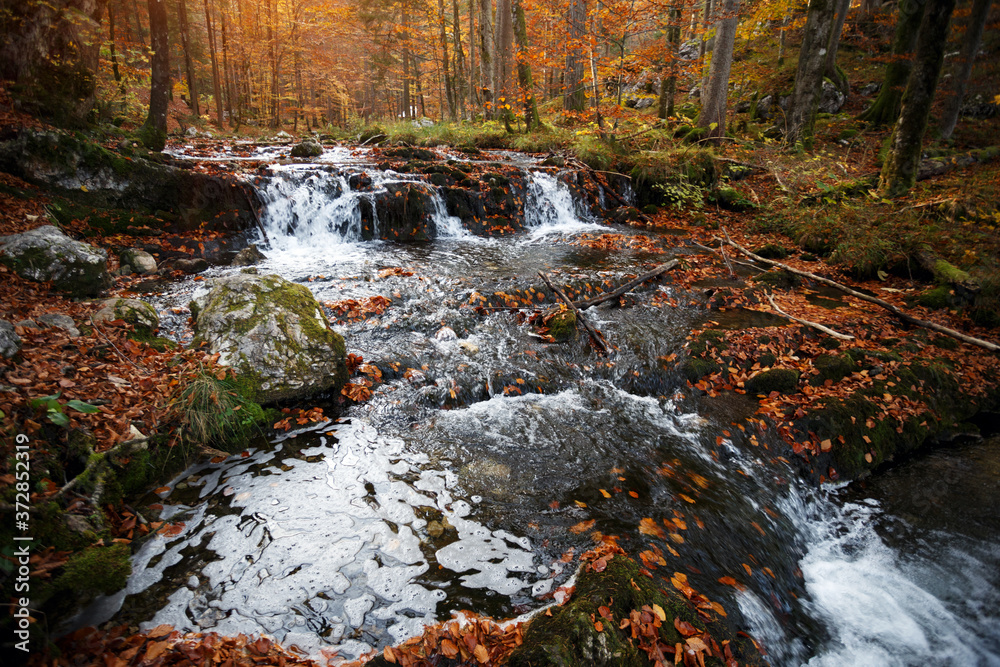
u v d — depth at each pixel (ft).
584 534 11.94
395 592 10.20
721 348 20.84
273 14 88.38
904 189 36.29
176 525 11.55
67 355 14.20
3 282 17.79
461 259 30.86
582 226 41.34
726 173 46.47
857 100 64.18
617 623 8.73
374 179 36.42
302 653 8.80
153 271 24.94
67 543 9.39
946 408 18.78
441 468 14.12
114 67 49.42
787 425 16.81
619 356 20.40
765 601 11.29
